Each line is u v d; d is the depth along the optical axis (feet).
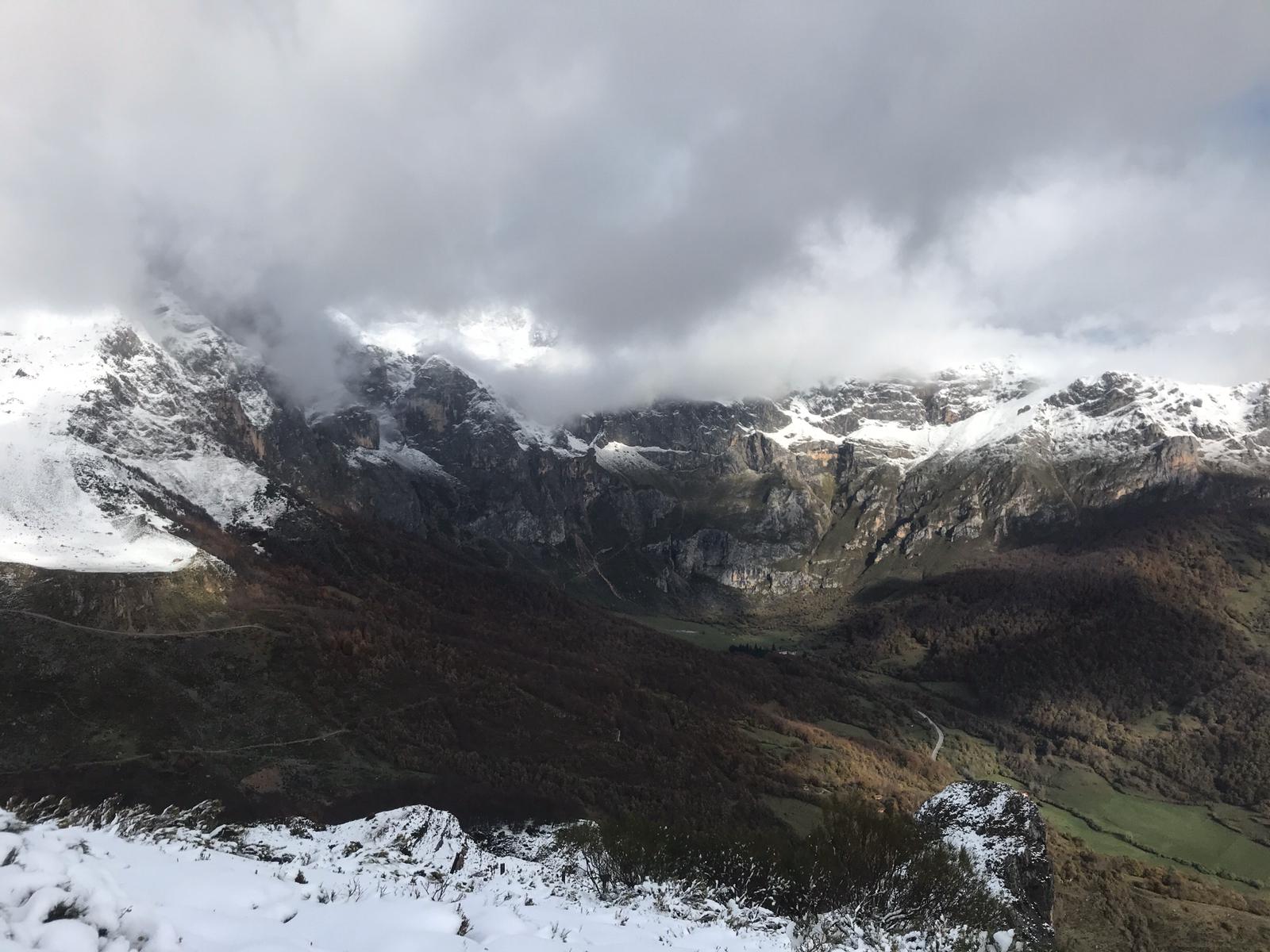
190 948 35.55
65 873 35.88
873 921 94.58
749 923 89.45
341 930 45.03
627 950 57.52
